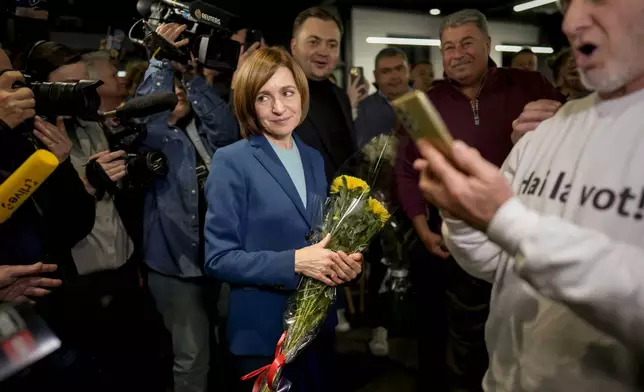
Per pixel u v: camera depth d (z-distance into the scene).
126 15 3.12
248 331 1.41
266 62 1.45
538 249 0.65
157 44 1.95
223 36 2.04
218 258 1.38
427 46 3.66
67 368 1.35
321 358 1.51
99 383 1.59
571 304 0.65
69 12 2.96
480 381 2.07
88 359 1.48
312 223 1.44
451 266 2.05
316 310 1.37
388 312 2.34
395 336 2.38
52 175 1.42
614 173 0.75
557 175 0.84
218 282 2.23
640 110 0.76
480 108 1.95
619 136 0.77
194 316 2.09
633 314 0.60
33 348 0.92
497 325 0.95
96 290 1.89
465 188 0.68
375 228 1.39
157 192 2.04
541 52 3.14
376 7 3.53
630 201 0.72
